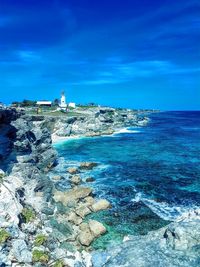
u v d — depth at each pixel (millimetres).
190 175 47312
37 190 36406
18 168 40031
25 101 154375
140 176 47125
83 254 23078
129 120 165125
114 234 27406
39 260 20797
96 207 32562
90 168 53312
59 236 25891
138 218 30797
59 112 129000
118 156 64312
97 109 164250
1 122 43906
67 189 41312
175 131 120875
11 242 21719
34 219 27766
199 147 75312
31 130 53781
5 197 27406
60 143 86875
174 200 36031
